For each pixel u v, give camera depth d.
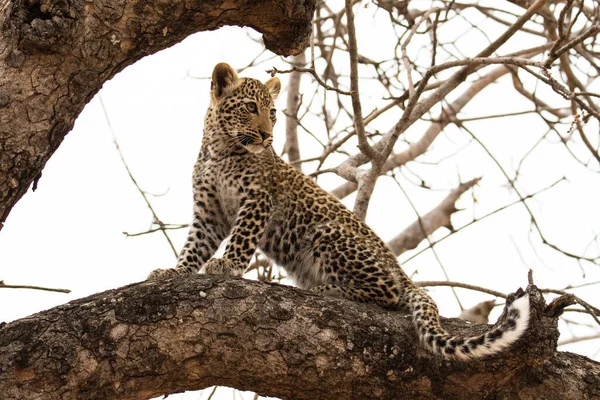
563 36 11.45
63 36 8.80
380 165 13.73
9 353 8.52
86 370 8.59
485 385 9.25
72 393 8.55
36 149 8.84
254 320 9.03
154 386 8.91
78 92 9.05
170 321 8.89
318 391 9.13
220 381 9.12
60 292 9.54
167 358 8.83
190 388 9.16
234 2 9.62
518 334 8.78
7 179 8.73
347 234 13.12
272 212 13.75
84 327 8.73
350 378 9.09
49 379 8.50
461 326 10.04
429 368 9.23
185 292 9.08
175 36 9.56
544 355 8.95
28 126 8.78
